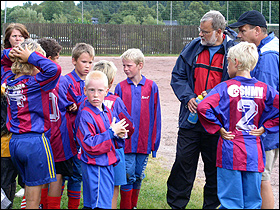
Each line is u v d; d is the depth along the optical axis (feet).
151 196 14.89
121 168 11.70
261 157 11.28
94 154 10.62
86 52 13.87
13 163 11.34
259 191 11.29
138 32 72.23
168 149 21.44
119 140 11.29
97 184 10.70
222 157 11.43
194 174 13.55
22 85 10.91
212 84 13.05
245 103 11.30
